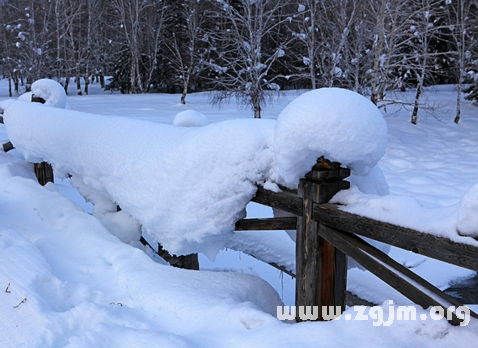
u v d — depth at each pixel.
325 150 2.02
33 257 2.99
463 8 18.47
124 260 3.02
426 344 1.68
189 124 3.57
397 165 11.10
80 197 5.68
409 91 27.12
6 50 34.81
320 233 2.13
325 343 1.82
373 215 1.85
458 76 19.12
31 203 4.30
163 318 2.40
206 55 24.58
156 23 36.50
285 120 2.09
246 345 1.93
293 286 4.43
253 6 15.59
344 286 2.27
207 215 2.60
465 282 4.88
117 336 2.08
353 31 15.29
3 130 10.08
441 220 1.61
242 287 2.61
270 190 2.46
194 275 2.75
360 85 15.05
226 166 2.53
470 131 16.94
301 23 16.56
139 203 2.91
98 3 37.69
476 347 1.60
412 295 1.76
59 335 2.20
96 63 42.97
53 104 5.28
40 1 31.47
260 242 4.26
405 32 14.41
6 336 2.19
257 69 14.86
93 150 3.46
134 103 24.23
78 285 2.73
